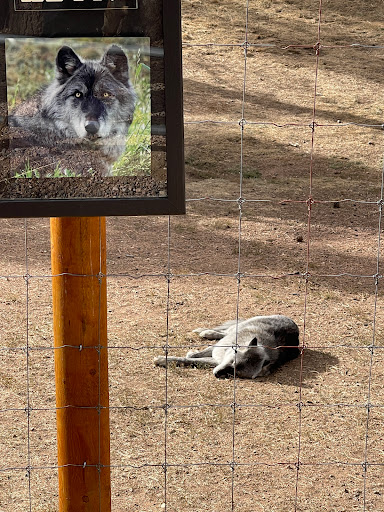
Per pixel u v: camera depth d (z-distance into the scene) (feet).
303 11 79.71
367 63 68.85
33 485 14.51
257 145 49.60
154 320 23.57
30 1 8.27
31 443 16.16
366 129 54.13
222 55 67.72
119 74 8.55
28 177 8.66
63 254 10.32
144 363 20.43
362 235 34.78
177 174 8.80
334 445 16.51
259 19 76.48
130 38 8.46
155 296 25.67
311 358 21.33
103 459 11.09
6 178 8.63
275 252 31.50
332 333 23.07
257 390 19.17
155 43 8.49
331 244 33.17
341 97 61.21
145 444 16.25
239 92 60.75
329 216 37.47
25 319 23.00
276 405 18.33
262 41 71.56
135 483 14.71
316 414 17.92
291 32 74.23
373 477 15.28
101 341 10.70
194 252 30.99
